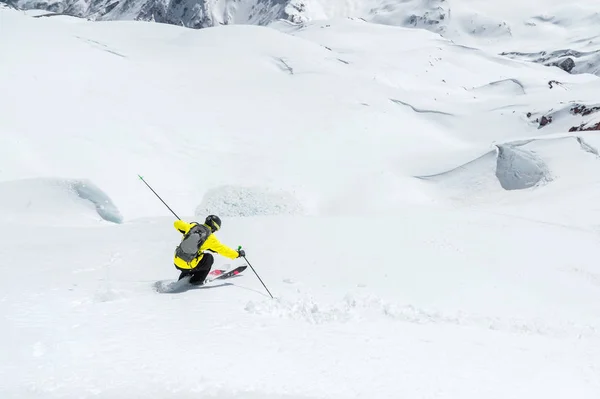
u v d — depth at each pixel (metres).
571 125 42.38
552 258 11.23
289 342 4.85
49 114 35.75
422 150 39.84
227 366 4.14
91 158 32.75
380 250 10.23
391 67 62.31
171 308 5.73
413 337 5.39
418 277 8.33
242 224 12.84
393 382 4.08
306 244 10.56
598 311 7.54
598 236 14.89
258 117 42.59
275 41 59.28
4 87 36.91
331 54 60.78
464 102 53.56
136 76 44.41
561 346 5.64
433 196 31.52
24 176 29.08
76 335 4.61
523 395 4.06
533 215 21.48
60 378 3.70
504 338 5.73
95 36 51.12
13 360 3.97
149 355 4.22
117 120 37.72
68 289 6.43
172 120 39.75
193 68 48.62
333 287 7.34
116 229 13.05
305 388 3.87
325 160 37.62
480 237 12.53
